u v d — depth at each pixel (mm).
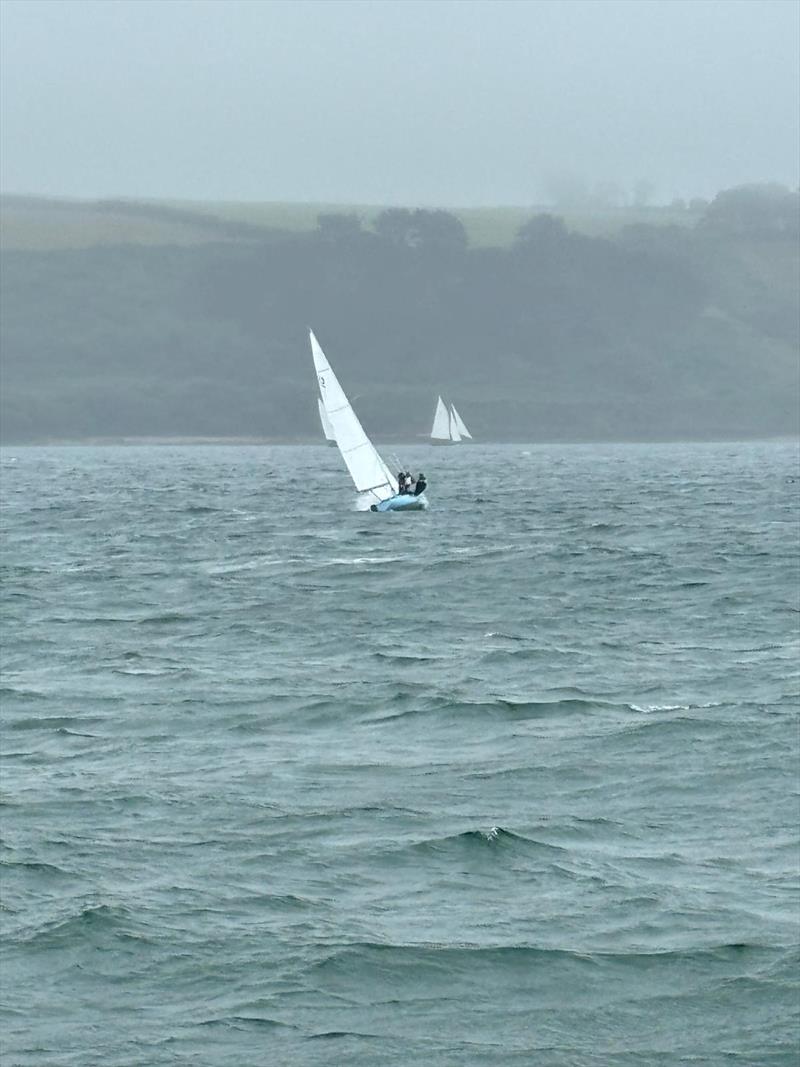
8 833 82625
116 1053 55188
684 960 63281
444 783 94500
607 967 62750
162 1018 58156
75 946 64812
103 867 76125
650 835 82312
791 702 120000
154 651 156125
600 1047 56000
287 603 199625
